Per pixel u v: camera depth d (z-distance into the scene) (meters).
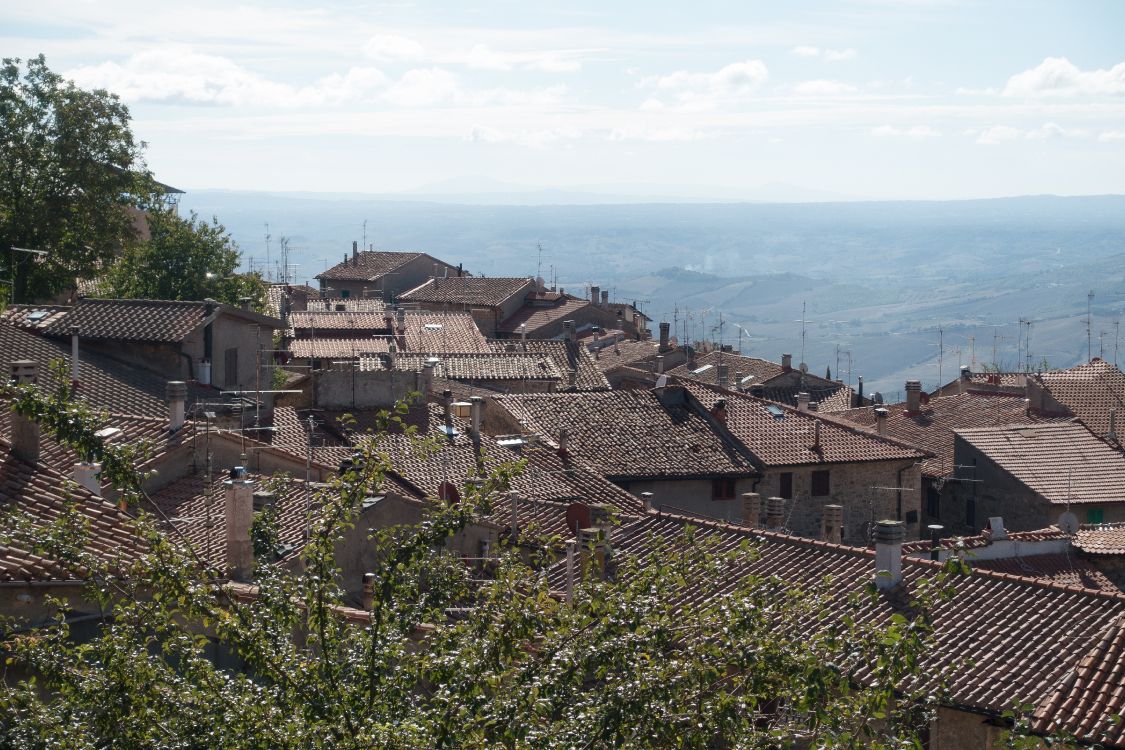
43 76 75.06
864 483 59.84
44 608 21.11
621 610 16.38
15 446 24.94
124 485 16.88
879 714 15.88
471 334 101.75
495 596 16.44
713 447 58.31
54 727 15.07
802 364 113.50
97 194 75.44
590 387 85.50
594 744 15.12
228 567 25.42
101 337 53.31
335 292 148.62
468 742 14.93
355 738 14.90
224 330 56.28
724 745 15.95
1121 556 41.53
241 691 15.89
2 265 72.94
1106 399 76.50
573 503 36.22
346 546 29.36
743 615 16.42
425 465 42.38
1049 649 27.31
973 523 63.91
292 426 49.34
